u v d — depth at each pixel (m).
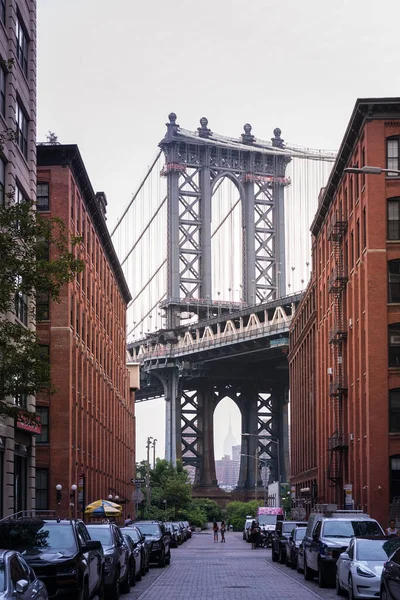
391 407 62.00
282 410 196.88
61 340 64.50
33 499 52.03
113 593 28.27
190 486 163.62
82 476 62.78
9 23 45.41
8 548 22.06
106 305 92.44
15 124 46.09
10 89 44.88
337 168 74.50
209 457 192.12
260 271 187.38
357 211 68.06
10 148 44.44
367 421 62.19
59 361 64.31
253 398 196.00
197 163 182.12
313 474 100.44
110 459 94.62
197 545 90.81
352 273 70.50
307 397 109.56
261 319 160.38
